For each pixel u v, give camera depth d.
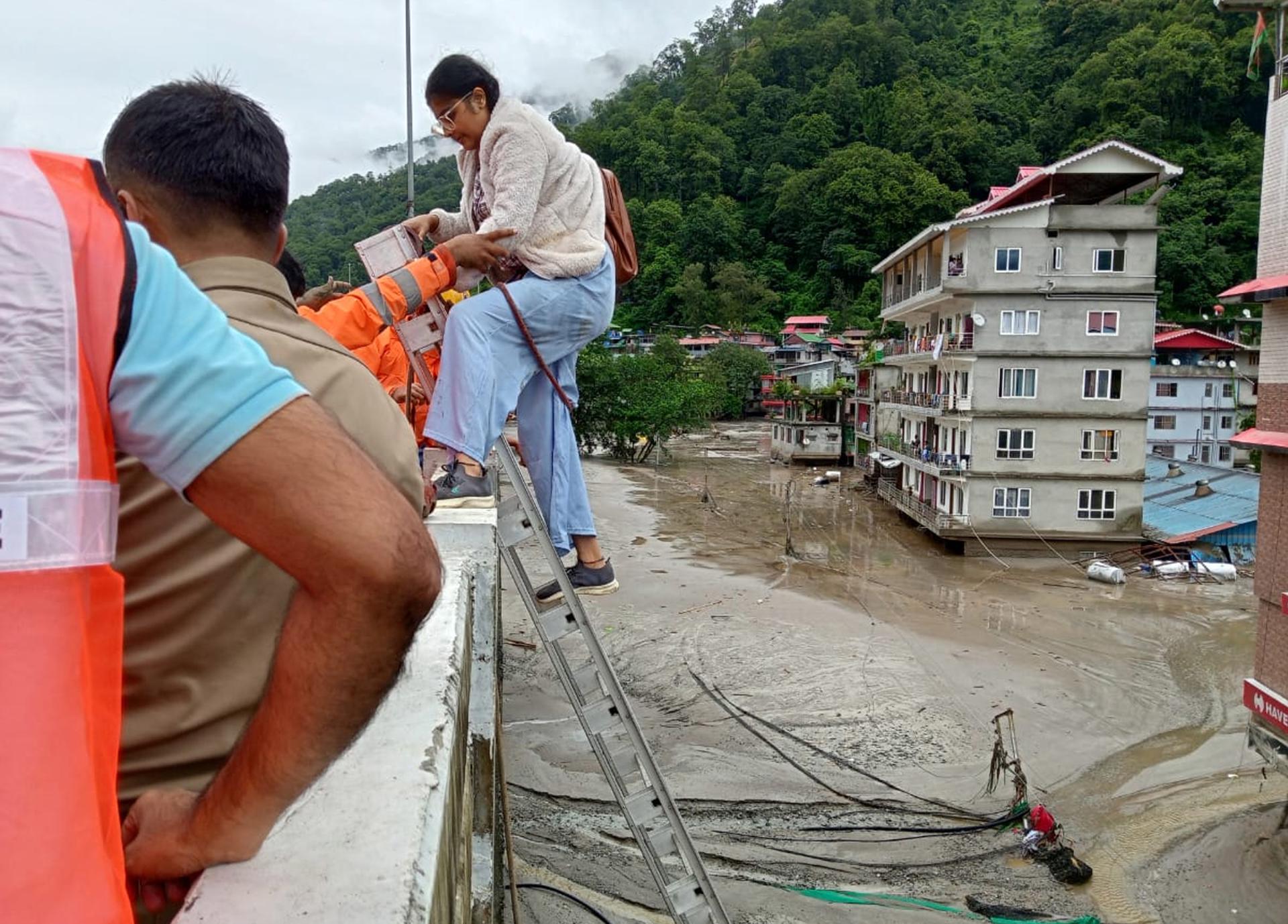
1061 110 102.94
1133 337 35.44
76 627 0.78
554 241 3.77
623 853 14.34
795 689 21.92
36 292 0.76
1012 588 31.55
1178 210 77.38
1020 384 35.94
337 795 1.31
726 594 29.86
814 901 13.68
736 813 16.25
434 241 4.00
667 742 18.98
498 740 6.05
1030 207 35.19
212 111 1.54
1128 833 16.06
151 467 0.88
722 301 107.88
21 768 0.74
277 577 1.51
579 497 4.18
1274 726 17.34
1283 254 18.03
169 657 1.45
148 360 0.83
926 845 15.48
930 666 23.73
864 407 57.84
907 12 135.88
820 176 113.69
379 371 5.14
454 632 2.14
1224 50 88.25
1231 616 28.50
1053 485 36.03
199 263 1.56
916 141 111.94
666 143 130.12
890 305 50.06
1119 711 21.23
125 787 1.45
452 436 3.64
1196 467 43.91
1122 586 31.97
